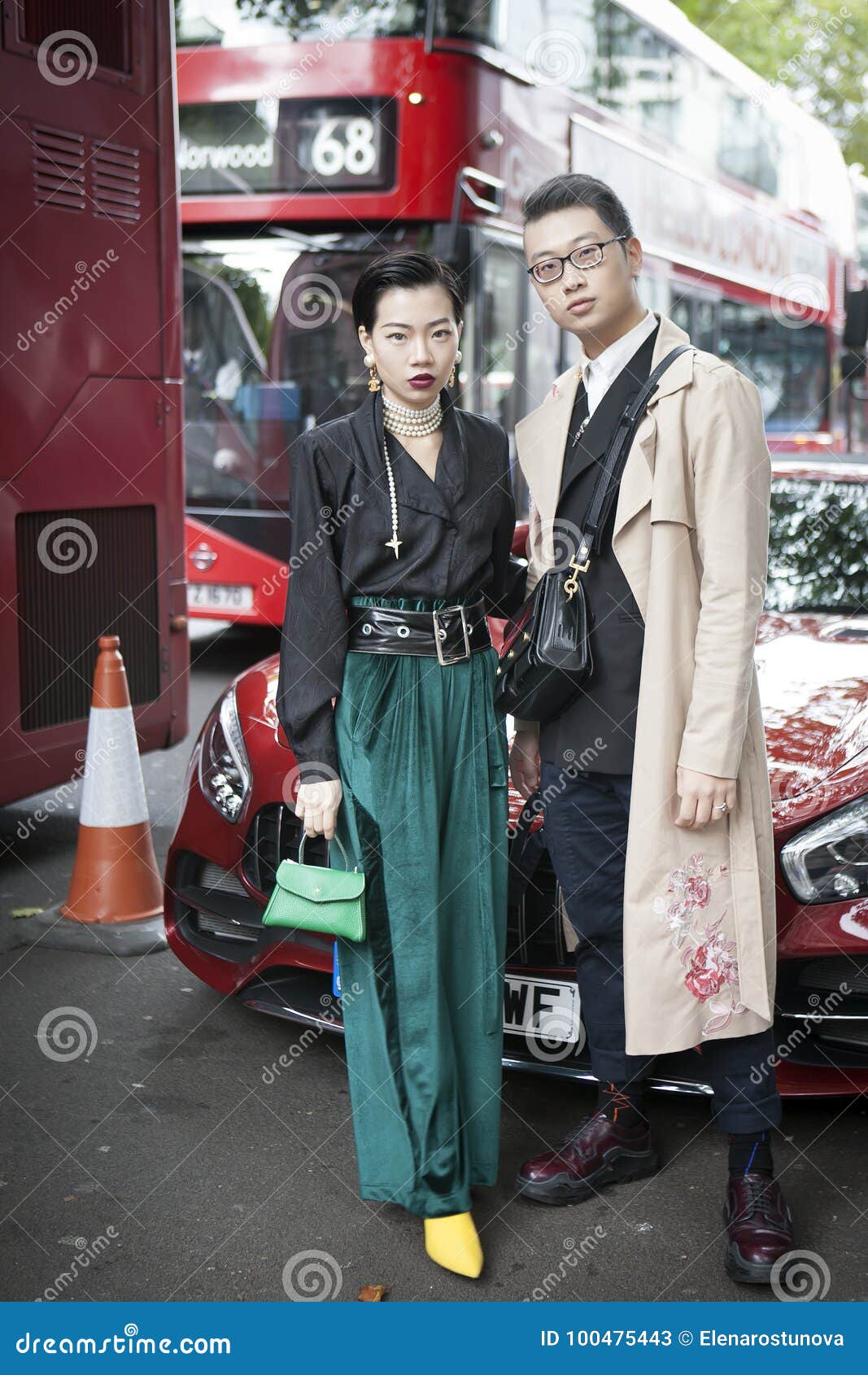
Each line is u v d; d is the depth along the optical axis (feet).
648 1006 7.82
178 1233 8.22
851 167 45.29
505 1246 8.08
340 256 22.89
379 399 7.67
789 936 8.65
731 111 31.63
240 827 10.27
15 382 14.37
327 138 22.34
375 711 7.66
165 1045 10.78
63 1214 8.42
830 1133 9.32
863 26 62.64
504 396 23.66
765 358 34.94
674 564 7.67
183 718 17.69
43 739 15.14
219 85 22.82
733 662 7.47
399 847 7.66
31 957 12.51
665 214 28.09
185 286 23.90
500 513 7.91
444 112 21.77
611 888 8.29
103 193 15.52
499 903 8.05
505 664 8.10
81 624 15.71
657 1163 8.90
